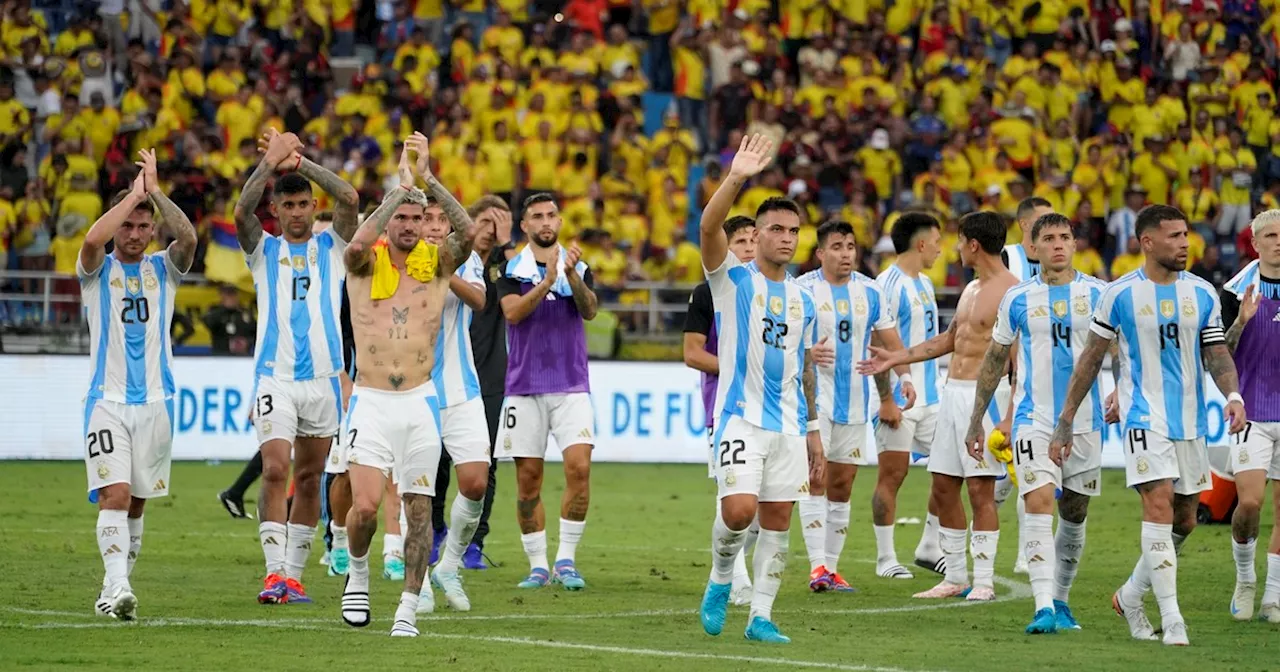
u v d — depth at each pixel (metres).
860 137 57.25
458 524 21.17
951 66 59.78
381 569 25.92
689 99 60.44
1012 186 55.91
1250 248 56.69
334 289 22.33
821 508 24.25
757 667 16.84
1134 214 55.56
